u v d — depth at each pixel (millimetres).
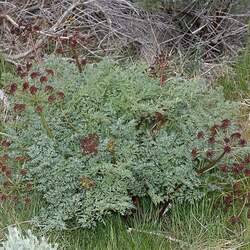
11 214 2426
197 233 2416
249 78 3246
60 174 2350
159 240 2377
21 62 3178
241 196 2500
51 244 2230
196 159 2480
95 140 2312
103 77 2570
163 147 2410
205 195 2479
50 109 2488
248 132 2828
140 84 2562
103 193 2328
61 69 2658
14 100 2541
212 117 2566
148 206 2465
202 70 3281
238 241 2400
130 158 2352
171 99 2578
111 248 2326
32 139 2455
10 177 2404
